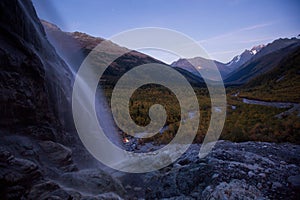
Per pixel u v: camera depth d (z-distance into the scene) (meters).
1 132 5.83
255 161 9.05
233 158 9.27
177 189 7.73
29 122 6.89
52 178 5.85
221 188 6.55
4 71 6.34
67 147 7.88
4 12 7.25
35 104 7.25
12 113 6.28
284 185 7.09
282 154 10.94
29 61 7.35
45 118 7.66
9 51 6.74
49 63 9.52
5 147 5.42
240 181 7.04
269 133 16.41
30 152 5.88
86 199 5.46
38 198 4.74
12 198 4.38
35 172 5.11
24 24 8.21
